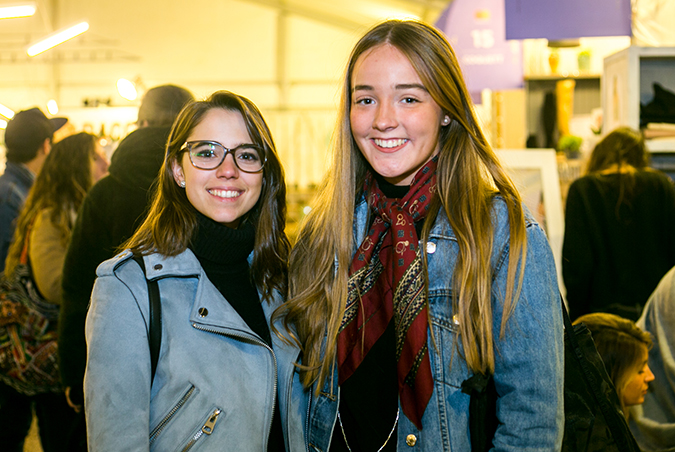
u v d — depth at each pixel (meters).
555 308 1.19
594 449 1.28
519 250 1.18
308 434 1.37
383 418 1.29
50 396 2.35
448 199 1.28
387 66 1.25
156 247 1.27
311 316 1.38
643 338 1.89
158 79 8.86
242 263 1.41
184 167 1.32
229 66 8.90
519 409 1.17
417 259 1.26
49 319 2.34
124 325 1.18
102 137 6.23
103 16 8.78
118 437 1.12
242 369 1.27
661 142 2.87
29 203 2.44
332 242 1.39
